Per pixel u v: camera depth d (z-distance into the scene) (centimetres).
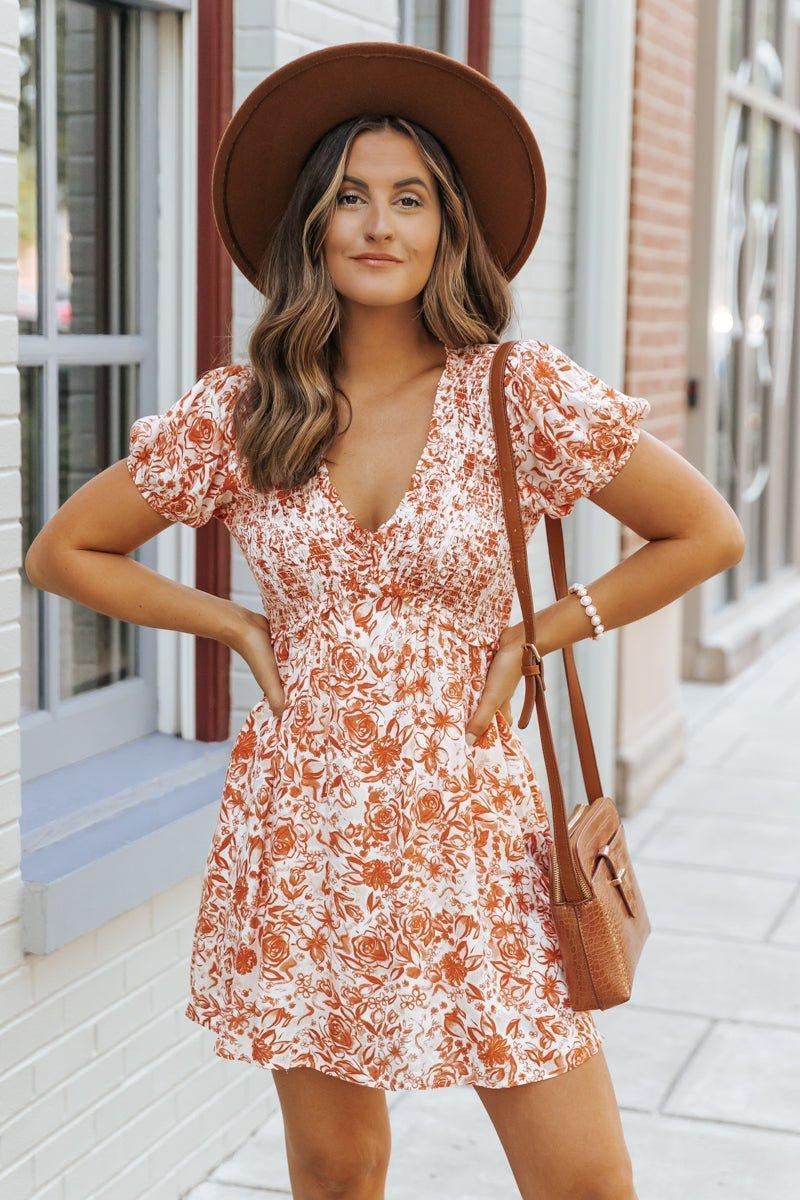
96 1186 273
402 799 199
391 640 200
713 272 753
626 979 199
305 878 204
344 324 209
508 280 227
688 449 764
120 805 287
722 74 742
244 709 331
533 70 449
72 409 302
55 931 245
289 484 201
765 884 494
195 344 318
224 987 212
